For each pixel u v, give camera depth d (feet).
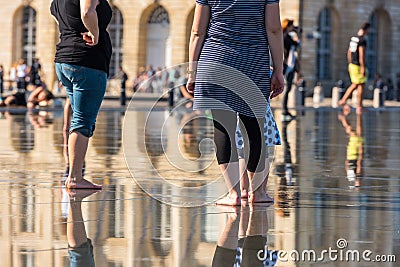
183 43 346.95
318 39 341.41
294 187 64.95
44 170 73.36
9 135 114.83
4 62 369.30
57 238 44.55
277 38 57.21
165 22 351.46
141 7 351.25
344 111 205.46
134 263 39.50
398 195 61.31
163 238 45.06
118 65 357.82
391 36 360.48
